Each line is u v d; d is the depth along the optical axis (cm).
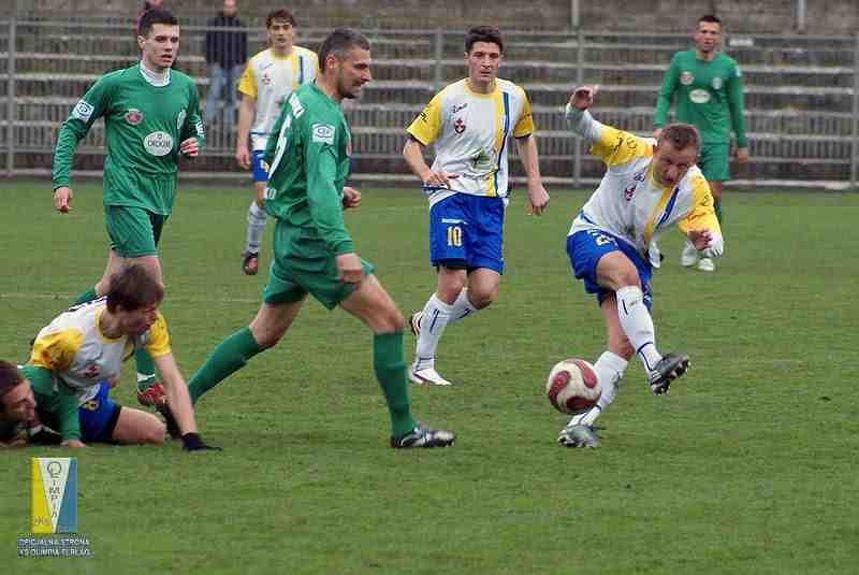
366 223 5019
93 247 4178
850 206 5900
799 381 2397
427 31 6719
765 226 5081
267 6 7150
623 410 2170
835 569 1413
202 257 4053
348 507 1599
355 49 1869
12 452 1817
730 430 2034
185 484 1683
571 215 5431
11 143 6419
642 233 2009
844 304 3288
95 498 1617
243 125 3638
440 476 1747
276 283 1944
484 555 1438
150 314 1802
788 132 6725
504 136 2484
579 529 1531
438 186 2433
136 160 2355
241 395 2247
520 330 2911
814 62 6850
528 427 2052
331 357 2572
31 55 6569
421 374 2388
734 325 2981
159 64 2353
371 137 6588
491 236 2475
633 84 6838
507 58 6856
